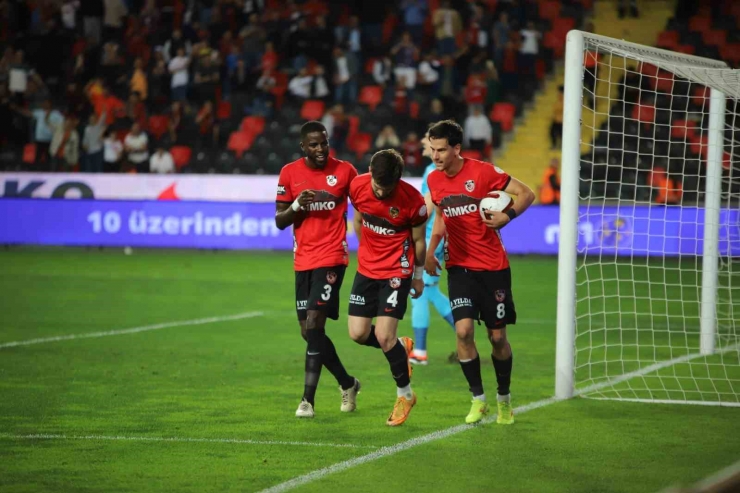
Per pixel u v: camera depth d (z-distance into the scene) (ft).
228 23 285.64
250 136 272.72
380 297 72.49
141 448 64.80
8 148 272.72
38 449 64.39
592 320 137.28
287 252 239.09
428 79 261.85
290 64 281.74
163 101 280.10
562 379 82.89
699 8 278.26
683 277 192.03
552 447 65.41
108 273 190.90
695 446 65.72
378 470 59.31
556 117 254.47
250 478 57.47
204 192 241.35
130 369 95.86
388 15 284.41
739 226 111.24
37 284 171.73
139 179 244.22
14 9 297.33
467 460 61.82
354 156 261.03
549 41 275.80
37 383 88.12
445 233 75.36
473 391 73.15
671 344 116.16
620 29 277.44
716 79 87.76
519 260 224.33
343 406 77.56
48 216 244.01
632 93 249.55
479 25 269.03
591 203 232.73
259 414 76.02
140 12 298.56
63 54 295.28
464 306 70.95
